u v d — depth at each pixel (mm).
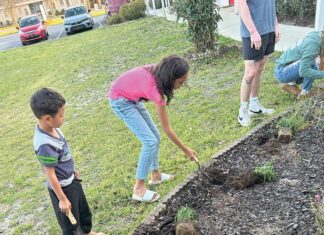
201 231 2457
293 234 2223
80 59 9930
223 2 12203
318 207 2266
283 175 2900
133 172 3648
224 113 4512
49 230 3045
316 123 3553
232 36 8188
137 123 2791
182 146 2904
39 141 2123
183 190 3002
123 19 15164
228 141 3785
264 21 3689
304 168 2914
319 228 2160
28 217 3314
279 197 2621
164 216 2727
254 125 3975
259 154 3314
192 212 2602
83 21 15977
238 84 5430
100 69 8539
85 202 2617
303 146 3242
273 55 6211
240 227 2414
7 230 3174
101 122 5270
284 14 9031
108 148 4332
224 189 2922
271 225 2355
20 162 4516
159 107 2625
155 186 3307
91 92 6965
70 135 5023
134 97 2736
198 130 4223
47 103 2041
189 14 6914
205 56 7000
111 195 3305
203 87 5703
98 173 3812
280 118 3826
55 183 2197
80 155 4324
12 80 9391
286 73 4262
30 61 11555
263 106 4391
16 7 34719
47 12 35688
